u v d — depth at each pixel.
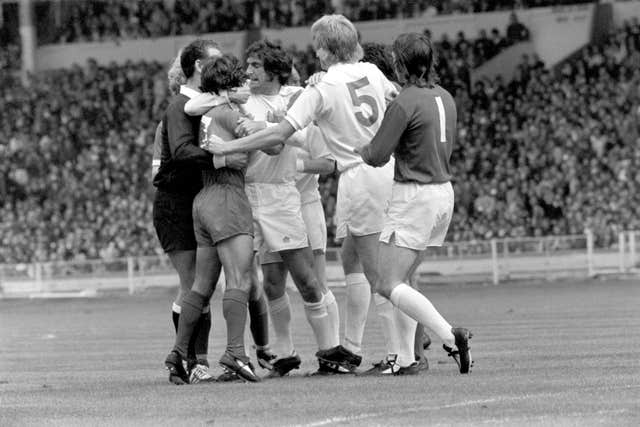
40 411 11.95
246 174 15.02
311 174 15.70
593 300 36.50
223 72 14.37
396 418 10.38
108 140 67.00
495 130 62.19
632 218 54.59
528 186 57.91
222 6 70.94
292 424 10.24
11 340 27.81
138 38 71.44
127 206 62.69
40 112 69.19
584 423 9.82
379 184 14.97
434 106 14.07
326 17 15.08
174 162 14.82
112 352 22.25
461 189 58.78
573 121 61.09
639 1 65.44
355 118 14.91
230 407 11.66
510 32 66.38
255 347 16.05
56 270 58.53
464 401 11.43
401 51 14.19
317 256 15.85
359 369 16.16
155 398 12.73
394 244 14.19
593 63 63.94
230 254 14.40
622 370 14.23
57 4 72.44
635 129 59.66
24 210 64.94
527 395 11.75
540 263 53.72
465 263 54.06
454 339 14.01
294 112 14.48
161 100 68.75
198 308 14.56
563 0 65.94
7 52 71.88
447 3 68.06
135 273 58.12
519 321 27.62
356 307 15.73
